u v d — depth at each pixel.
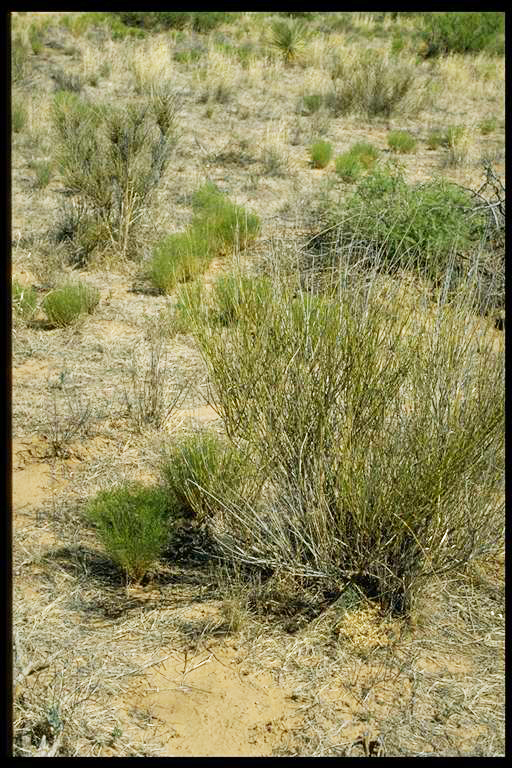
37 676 3.04
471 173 11.27
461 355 3.32
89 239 7.96
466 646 3.25
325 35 20.92
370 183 7.55
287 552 3.51
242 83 16.44
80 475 4.44
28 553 3.76
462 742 2.80
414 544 3.35
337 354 3.34
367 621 3.33
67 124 9.09
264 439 3.54
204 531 3.95
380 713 2.92
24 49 17.08
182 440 4.25
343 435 3.34
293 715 2.90
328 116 14.49
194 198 9.41
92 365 5.79
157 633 3.29
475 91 16.84
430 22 21.53
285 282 3.62
